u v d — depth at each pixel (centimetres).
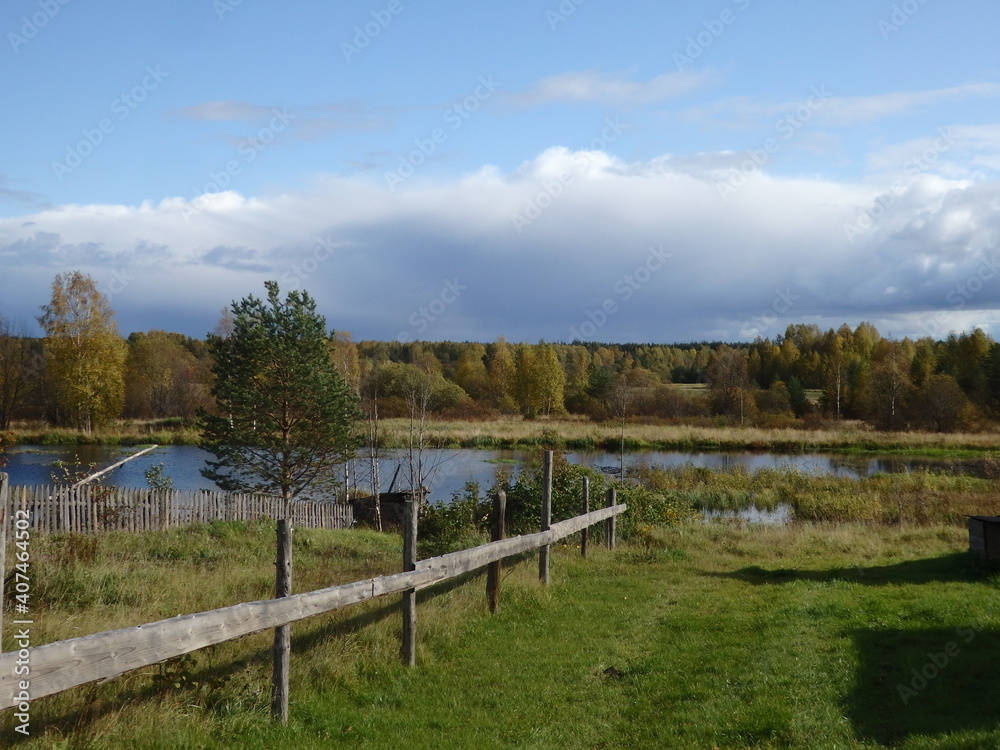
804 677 660
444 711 610
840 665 688
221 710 544
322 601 577
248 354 2317
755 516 2475
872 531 1844
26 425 5459
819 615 898
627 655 762
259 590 977
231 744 503
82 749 454
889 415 6306
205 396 6412
